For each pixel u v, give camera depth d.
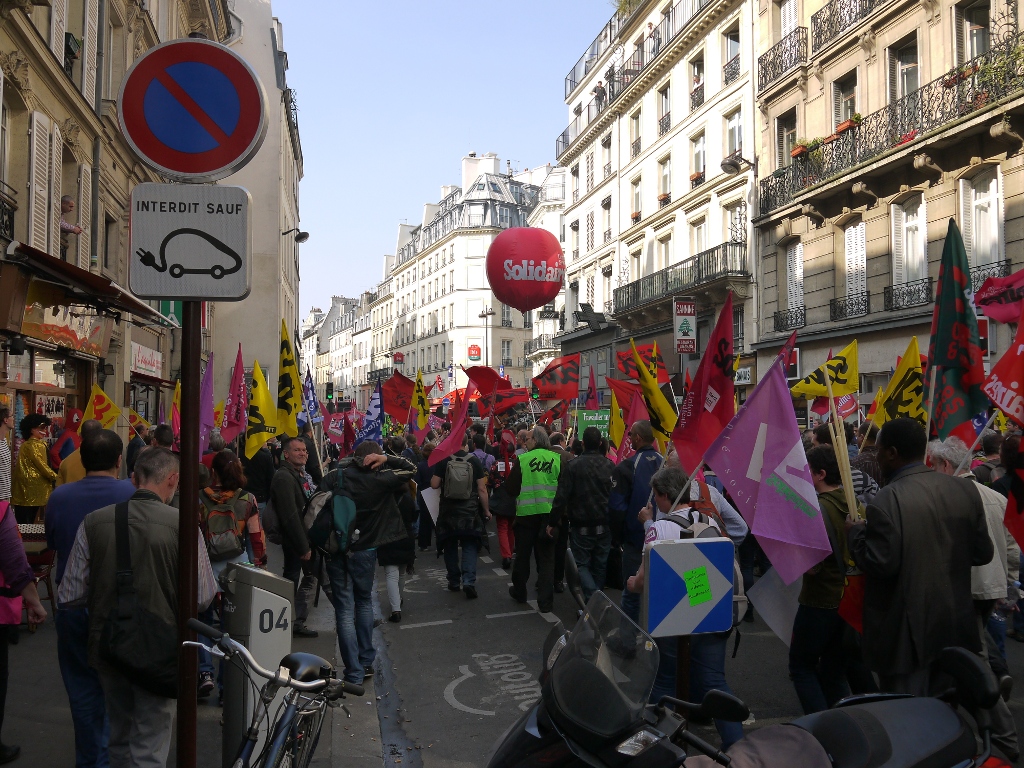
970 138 17.56
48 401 13.51
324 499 6.23
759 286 25.45
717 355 5.13
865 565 3.96
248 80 3.26
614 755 2.48
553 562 8.84
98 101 15.74
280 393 9.64
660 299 29.95
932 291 18.70
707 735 5.08
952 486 4.06
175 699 3.70
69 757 4.64
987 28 17.83
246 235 3.26
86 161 15.33
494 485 13.73
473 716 5.74
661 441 7.66
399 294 91.69
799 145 22.88
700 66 29.98
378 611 9.03
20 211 12.10
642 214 34.53
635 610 6.06
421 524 13.20
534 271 12.74
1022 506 4.22
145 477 3.76
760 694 6.00
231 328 34.38
